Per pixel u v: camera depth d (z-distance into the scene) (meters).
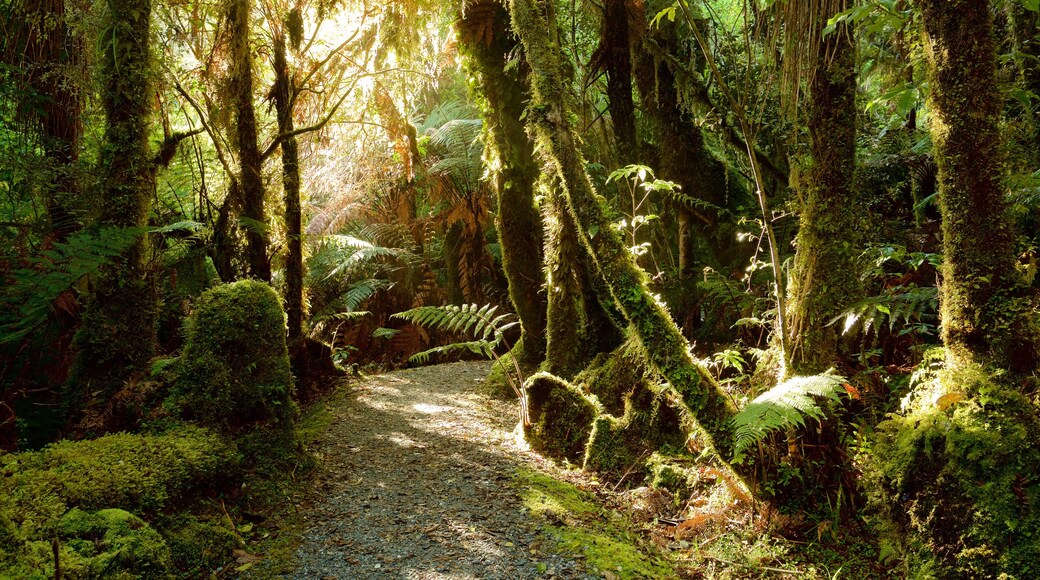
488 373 6.98
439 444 4.42
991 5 3.10
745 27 3.45
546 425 4.42
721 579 2.86
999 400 2.50
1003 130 2.85
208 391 3.49
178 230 5.84
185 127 7.16
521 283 6.21
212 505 3.05
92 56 4.49
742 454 3.16
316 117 7.14
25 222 5.04
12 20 5.28
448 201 10.27
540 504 3.37
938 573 2.38
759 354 3.86
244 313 3.69
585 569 2.72
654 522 3.42
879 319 3.14
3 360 4.38
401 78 7.18
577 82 8.74
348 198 10.02
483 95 6.08
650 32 6.43
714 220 6.61
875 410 3.20
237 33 5.45
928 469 2.60
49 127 5.52
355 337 9.96
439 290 10.70
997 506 2.33
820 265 3.31
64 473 2.65
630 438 4.12
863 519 2.97
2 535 2.13
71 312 4.45
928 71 2.70
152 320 4.07
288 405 3.82
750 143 3.38
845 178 3.27
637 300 3.43
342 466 3.96
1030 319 2.55
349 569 2.71
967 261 2.65
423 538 2.99
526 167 6.05
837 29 3.18
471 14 5.78
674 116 6.65
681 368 3.34
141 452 2.94
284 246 6.14
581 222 3.61
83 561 2.14
